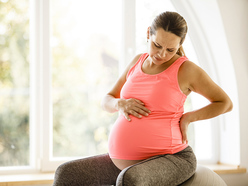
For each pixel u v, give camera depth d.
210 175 2.00
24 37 2.81
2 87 2.79
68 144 2.92
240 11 2.96
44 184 2.55
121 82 2.10
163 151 1.77
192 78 1.78
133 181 1.52
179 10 3.09
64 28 2.88
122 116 1.91
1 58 2.78
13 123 2.81
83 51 2.93
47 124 2.79
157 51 1.75
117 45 2.99
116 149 1.86
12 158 2.81
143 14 3.04
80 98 2.94
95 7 2.95
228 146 3.10
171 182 1.66
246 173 2.97
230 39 2.95
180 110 1.84
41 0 2.76
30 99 2.84
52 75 2.87
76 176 1.87
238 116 2.99
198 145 3.23
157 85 1.79
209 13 2.96
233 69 2.98
